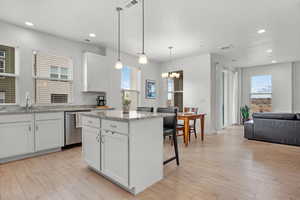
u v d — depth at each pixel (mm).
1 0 2441
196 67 5512
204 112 5285
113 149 2016
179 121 5316
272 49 4883
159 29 3494
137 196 1815
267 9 2686
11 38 3248
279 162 2799
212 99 5309
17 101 3338
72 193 1866
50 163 2754
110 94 4820
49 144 3246
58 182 2115
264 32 3631
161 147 2225
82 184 2066
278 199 1739
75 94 4176
